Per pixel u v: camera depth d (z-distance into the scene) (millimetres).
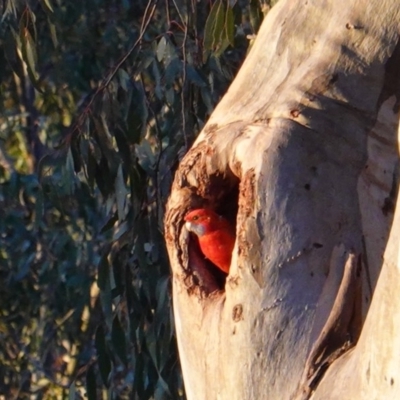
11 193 5047
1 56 4559
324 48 3537
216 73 4402
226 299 3404
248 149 3404
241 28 4648
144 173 4273
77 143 4242
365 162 3412
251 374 3322
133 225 4254
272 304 3320
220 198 3588
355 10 3549
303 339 3289
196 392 3484
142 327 4273
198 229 3523
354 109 3463
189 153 3564
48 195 4324
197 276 3535
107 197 4359
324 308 3295
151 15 4391
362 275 3320
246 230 3354
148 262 4262
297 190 3352
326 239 3338
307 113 3438
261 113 3479
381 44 3514
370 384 3002
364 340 3053
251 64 3605
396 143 3459
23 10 4332
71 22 5000
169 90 4305
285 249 3328
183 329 3518
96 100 4266
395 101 3488
